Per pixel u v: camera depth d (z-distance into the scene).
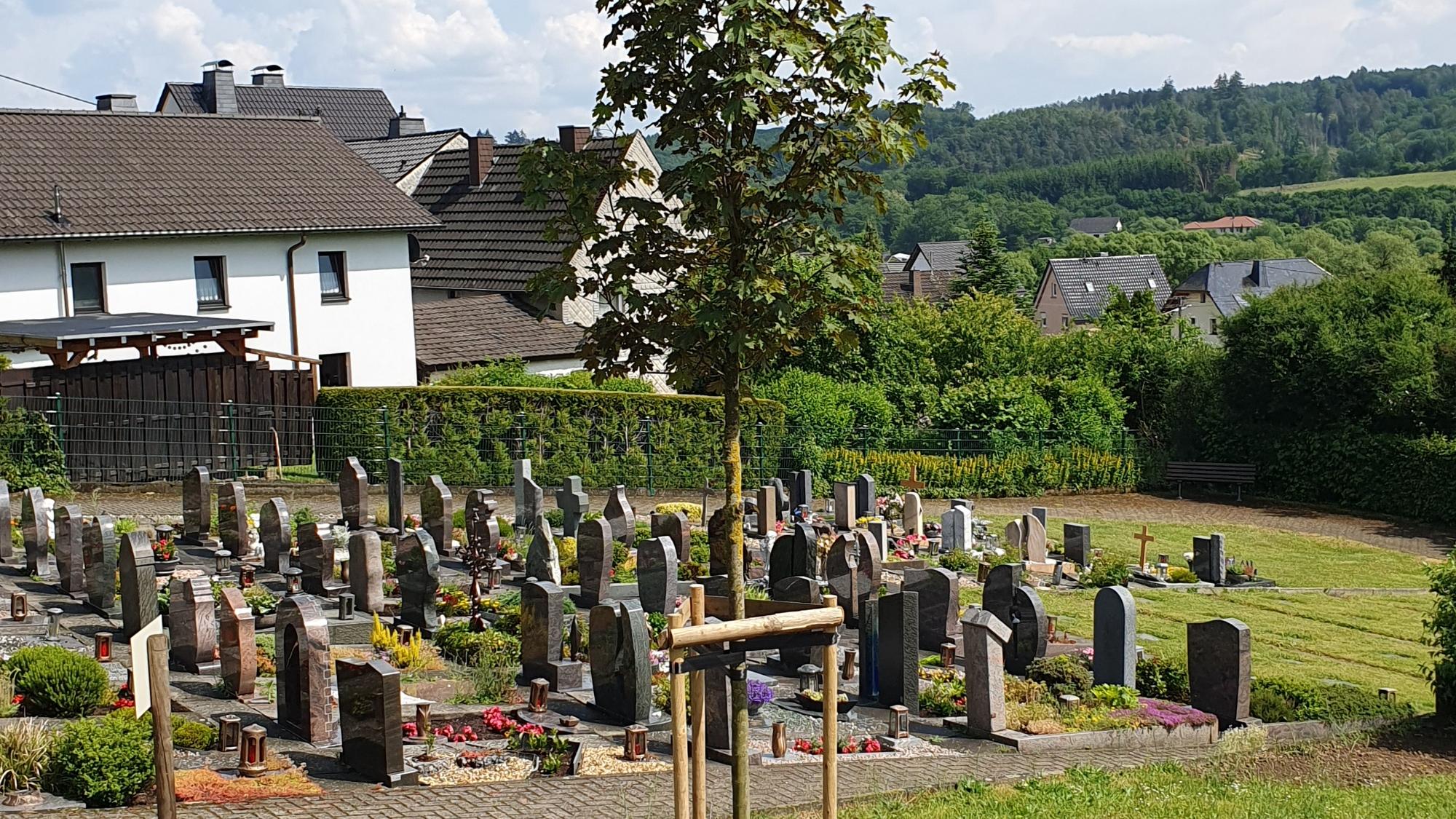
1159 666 21.14
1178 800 14.13
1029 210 199.75
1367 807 14.32
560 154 10.20
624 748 15.82
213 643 18.31
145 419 33.28
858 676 20.67
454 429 37.31
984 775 15.52
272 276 41.00
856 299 10.25
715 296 9.96
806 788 14.64
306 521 26.91
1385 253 139.88
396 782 14.13
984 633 17.67
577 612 23.30
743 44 9.36
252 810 12.87
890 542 32.44
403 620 21.80
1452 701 19.84
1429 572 20.72
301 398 36.03
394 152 59.53
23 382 32.06
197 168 41.78
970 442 45.22
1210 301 108.25
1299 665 24.09
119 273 38.09
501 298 48.19
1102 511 42.84
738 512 10.33
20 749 13.26
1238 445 46.72
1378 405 44.06
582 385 41.53
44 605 21.55
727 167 9.87
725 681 16.05
